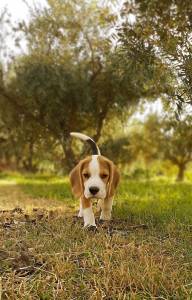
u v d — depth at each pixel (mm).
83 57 4777
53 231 2092
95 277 1559
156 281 1530
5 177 8438
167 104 2834
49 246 1819
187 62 2479
